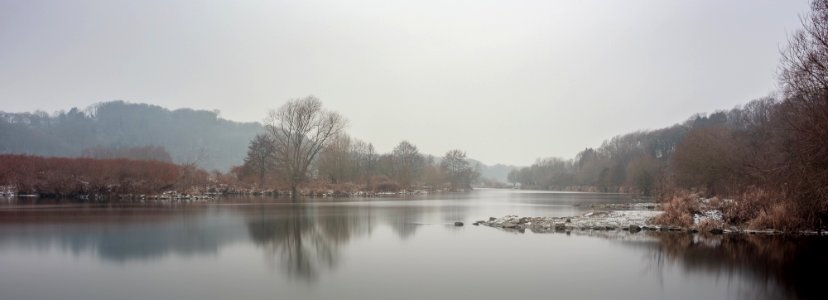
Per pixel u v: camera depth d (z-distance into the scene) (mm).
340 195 82500
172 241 23812
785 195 28219
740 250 21922
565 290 14977
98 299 13672
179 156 178375
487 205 57688
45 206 46125
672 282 16031
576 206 55594
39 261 18719
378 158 123062
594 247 22672
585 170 155625
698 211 32094
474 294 14414
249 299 13719
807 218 27516
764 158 38844
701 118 127250
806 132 23766
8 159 62062
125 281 15664
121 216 36406
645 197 86625
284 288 14891
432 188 122625
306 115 81875
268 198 68438
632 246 22938
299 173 82500
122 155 124375
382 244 23453
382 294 14328
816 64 23062
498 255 20562
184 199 62031
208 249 21594
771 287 15492
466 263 18812
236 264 18406
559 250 21781
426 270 17516
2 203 49500
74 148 171750
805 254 20953
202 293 14289
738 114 114438
